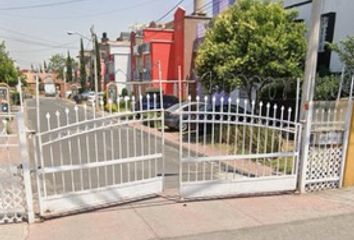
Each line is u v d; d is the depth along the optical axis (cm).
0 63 3844
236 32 1243
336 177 627
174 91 2589
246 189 581
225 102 1275
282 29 1209
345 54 1048
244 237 430
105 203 526
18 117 446
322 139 607
